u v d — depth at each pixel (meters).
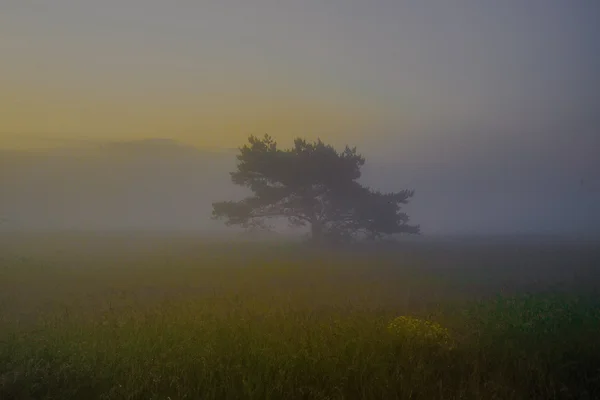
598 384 6.06
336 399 5.55
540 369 6.35
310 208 35.97
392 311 10.70
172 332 7.92
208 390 5.61
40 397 5.67
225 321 8.88
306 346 7.04
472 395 5.68
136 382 5.91
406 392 5.66
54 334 8.06
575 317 9.55
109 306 11.00
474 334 8.35
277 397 5.53
